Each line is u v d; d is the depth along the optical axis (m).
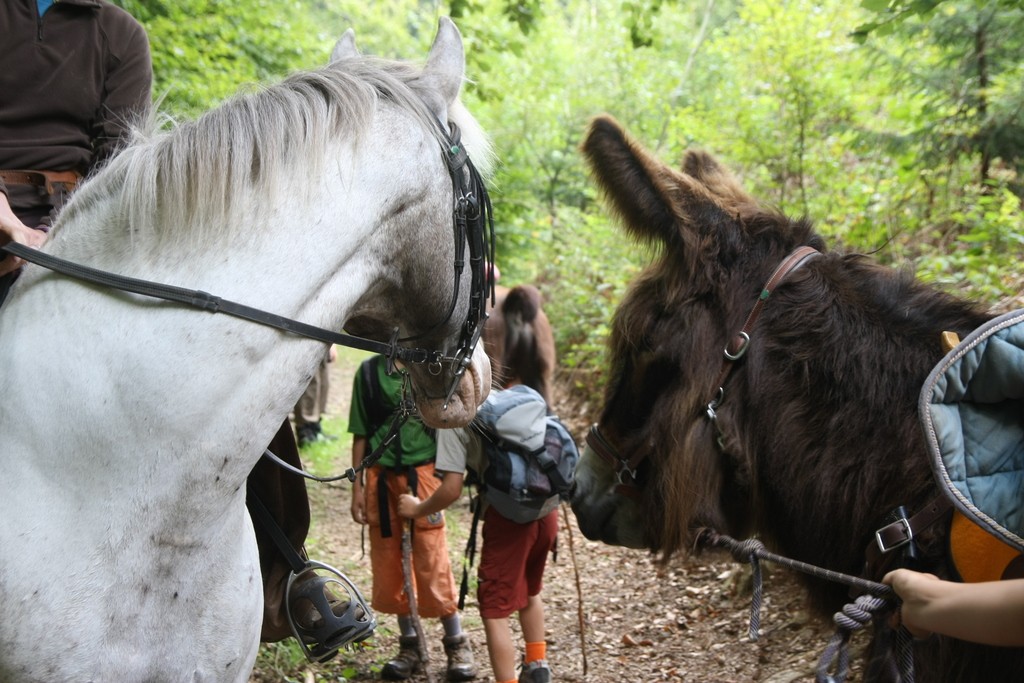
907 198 7.46
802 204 7.98
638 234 2.75
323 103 2.07
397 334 2.32
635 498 2.90
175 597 2.06
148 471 1.96
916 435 2.38
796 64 8.45
